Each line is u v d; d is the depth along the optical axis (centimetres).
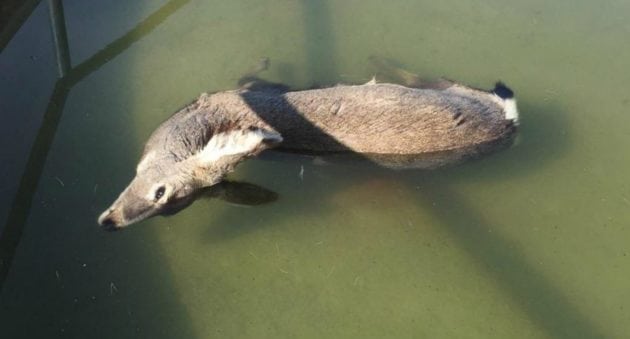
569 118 240
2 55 256
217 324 206
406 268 215
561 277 213
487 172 231
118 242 217
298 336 205
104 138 238
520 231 220
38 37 262
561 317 207
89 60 256
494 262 216
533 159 233
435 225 222
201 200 227
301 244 219
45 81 250
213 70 254
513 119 231
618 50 256
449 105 223
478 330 206
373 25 266
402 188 229
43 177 228
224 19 269
